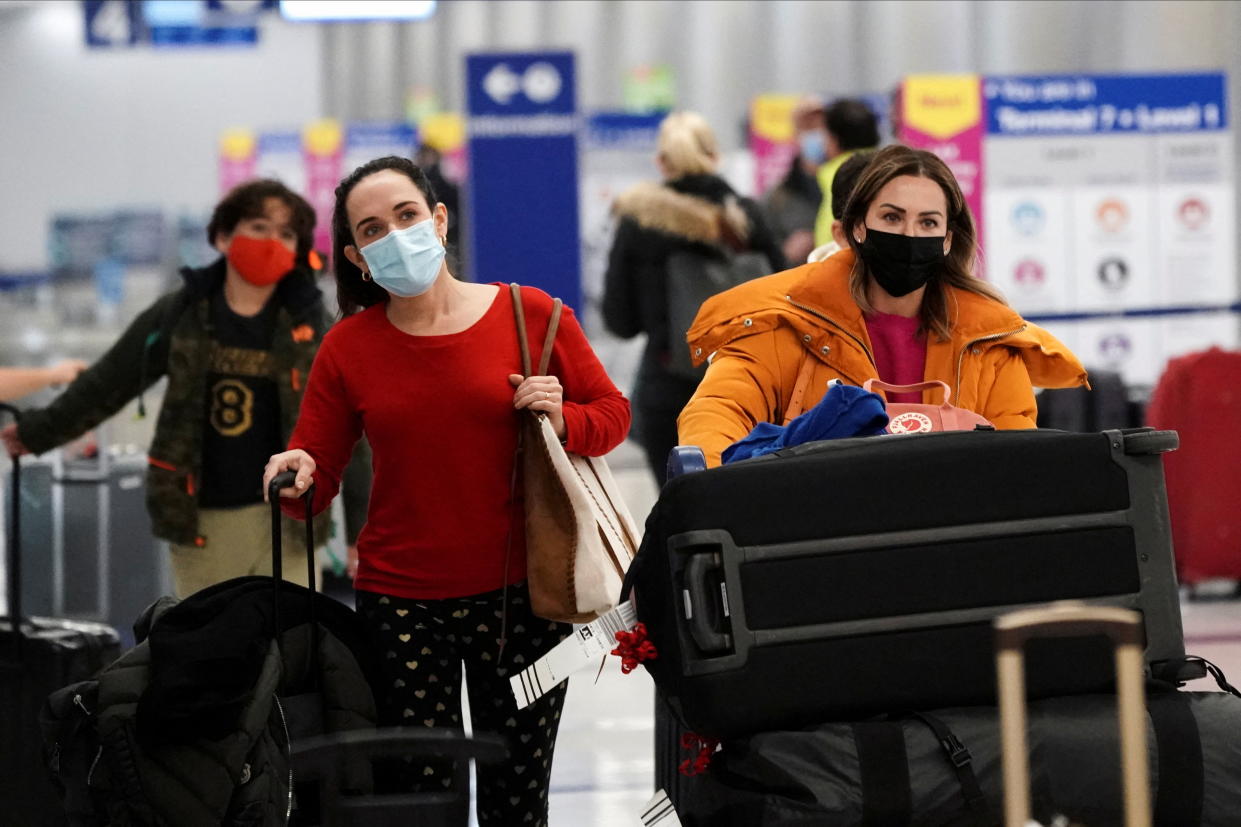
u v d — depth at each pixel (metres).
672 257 13.98
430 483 6.88
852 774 5.57
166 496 8.99
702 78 49.03
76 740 6.75
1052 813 5.68
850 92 48.03
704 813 5.99
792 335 7.21
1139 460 6.00
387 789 6.92
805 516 5.73
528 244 16.95
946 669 5.77
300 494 6.92
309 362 9.12
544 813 7.27
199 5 36.28
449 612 6.95
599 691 13.20
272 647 6.65
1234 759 5.83
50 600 14.60
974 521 5.83
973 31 46.16
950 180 7.05
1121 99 23.34
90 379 9.39
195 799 6.38
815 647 5.70
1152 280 23.64
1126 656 4.68
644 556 5.97
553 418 6.86
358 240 6.83
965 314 7.21
